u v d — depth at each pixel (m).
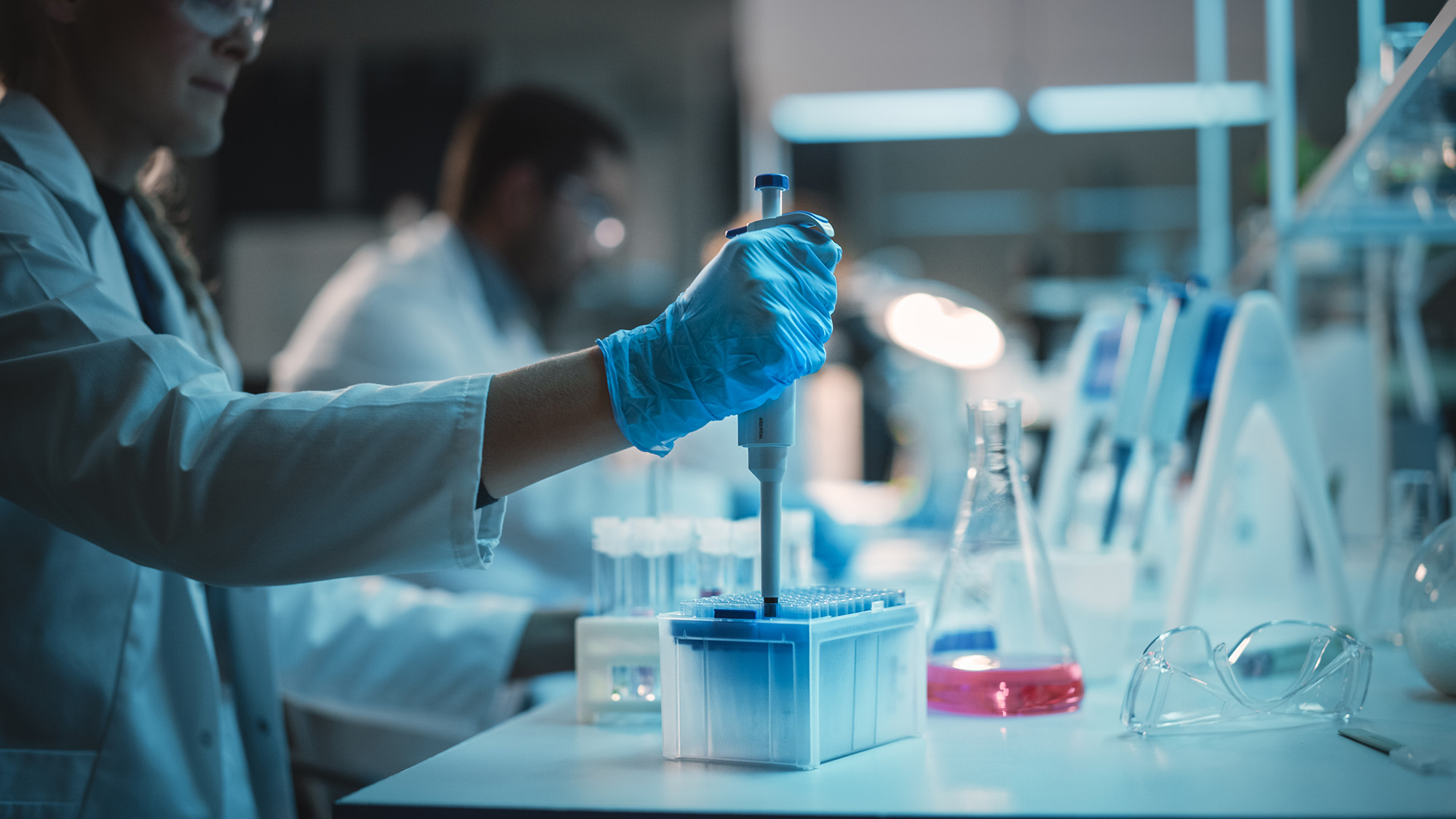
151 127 1.21
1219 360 1.36
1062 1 3.76
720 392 0.83
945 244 5.41
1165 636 0.89
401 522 0.84
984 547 1.03
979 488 1.05
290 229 5.48
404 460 0.84
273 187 5.50
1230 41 2.31
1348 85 1.67
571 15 5.26
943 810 0.67
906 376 3.15
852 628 0.83
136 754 1.11
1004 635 1.03
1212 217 2.50
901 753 0.84
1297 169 1.83
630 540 1.03
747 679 0.81
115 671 1.11
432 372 2.42
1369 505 1.93
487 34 5.41
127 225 1.37
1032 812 0.67
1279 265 1.91
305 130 5.49
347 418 0.86
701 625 0.82
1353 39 1.60
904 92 3.97
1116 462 1.30
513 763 0.83
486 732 0.95
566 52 5.46
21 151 1.14
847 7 3.85
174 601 1.19
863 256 5.38
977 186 5.37
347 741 1.70
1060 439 1.66
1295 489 1.45
